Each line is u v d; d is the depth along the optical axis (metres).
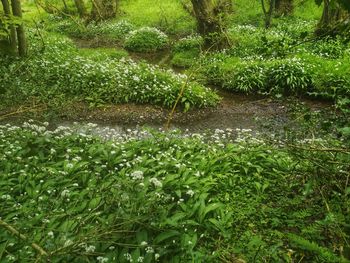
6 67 11.92
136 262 4.61
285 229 5.30
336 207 5.01
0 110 9.48
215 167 6.89
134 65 14.07
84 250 4.45
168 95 12.24
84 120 11.22
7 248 4.67
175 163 6.88
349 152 4.64
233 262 4.77
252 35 17.69
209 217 5.61
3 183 6.37
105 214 5.32
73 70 13.02
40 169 6.83
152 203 4.95
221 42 16.72
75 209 5.50
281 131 9.82
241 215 5.61
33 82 11.43
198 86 12.94
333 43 14.95
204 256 4.79
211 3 16.92
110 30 22.06
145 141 8.02
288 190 5.93
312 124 6.09
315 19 20.41
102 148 7.50
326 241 4.73
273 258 4.69
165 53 18.69
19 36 13.72
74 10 26.95
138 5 27.89
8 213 5.62
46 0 14.67
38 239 4.69
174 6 25.98
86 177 6.55
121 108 11.90
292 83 12.41
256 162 6.97
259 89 13.16
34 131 8.45
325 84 12.12
